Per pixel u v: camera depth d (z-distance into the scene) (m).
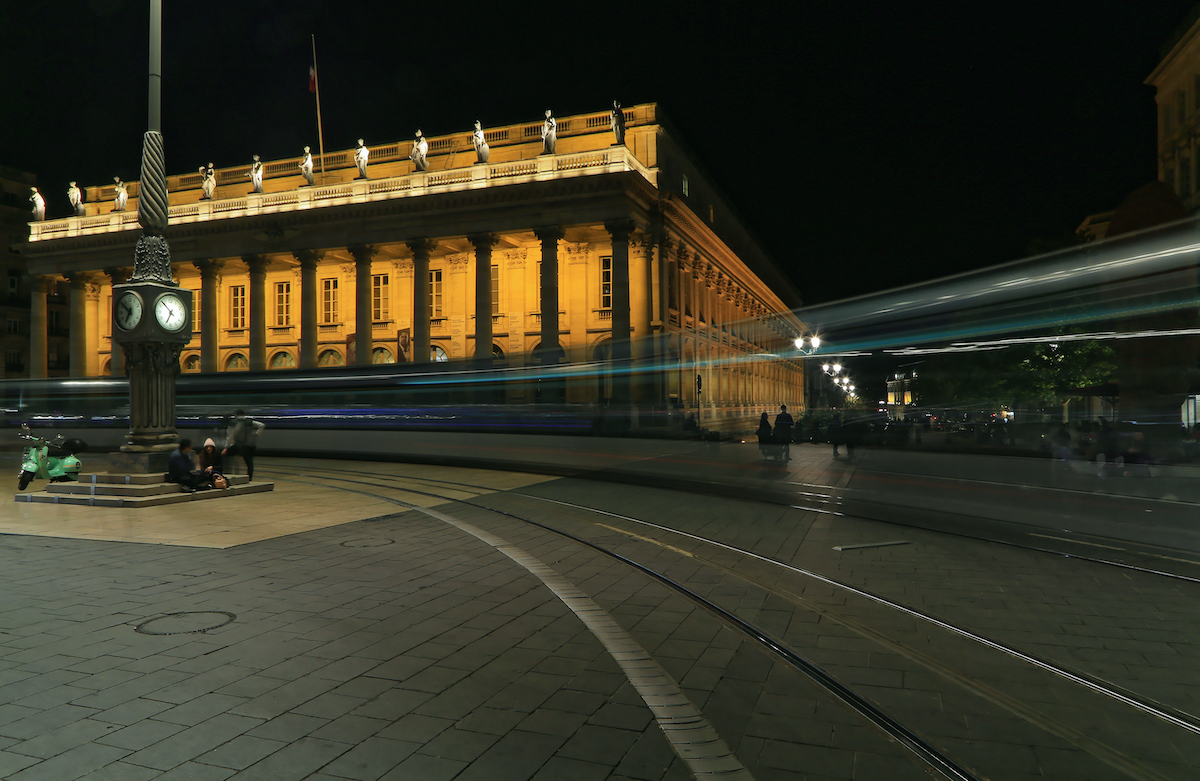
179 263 55.19
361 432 33.47
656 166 50.28
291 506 16.08
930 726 4.86
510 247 52.03
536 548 11.14
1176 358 28.42
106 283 61.28
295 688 5.44
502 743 4.55
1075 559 10.28
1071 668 5.95
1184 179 48.19
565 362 38.41
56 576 9.09
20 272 76.88
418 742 4.57
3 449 39.22
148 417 16.91
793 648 6.39
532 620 7.18
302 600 7.93
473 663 5.96
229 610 7.53
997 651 6.36
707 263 62.44
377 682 5.56
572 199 44.44
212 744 4.54
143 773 4.20
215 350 54.31
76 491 16.61
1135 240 32.50
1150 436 28.03
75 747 4.51
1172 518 14.22
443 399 33.91
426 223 48.00
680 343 49.53
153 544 11.31
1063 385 39.22
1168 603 7.94
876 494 18.56
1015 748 4.56
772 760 4.37
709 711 5.06
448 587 8.54
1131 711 5.13
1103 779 4.20
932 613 7.53
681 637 6.73
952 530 12.84
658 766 4.26
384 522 13.74
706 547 11.27
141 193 17.08
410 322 54.34
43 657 6.11
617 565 9.91
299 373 34.81
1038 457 32.62
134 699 5.24
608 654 6.18
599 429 36.72
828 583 8.86
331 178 58.12
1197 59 46.06
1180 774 4.26
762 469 27.00
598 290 50.31
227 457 20.02
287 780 4.11
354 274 56.44
